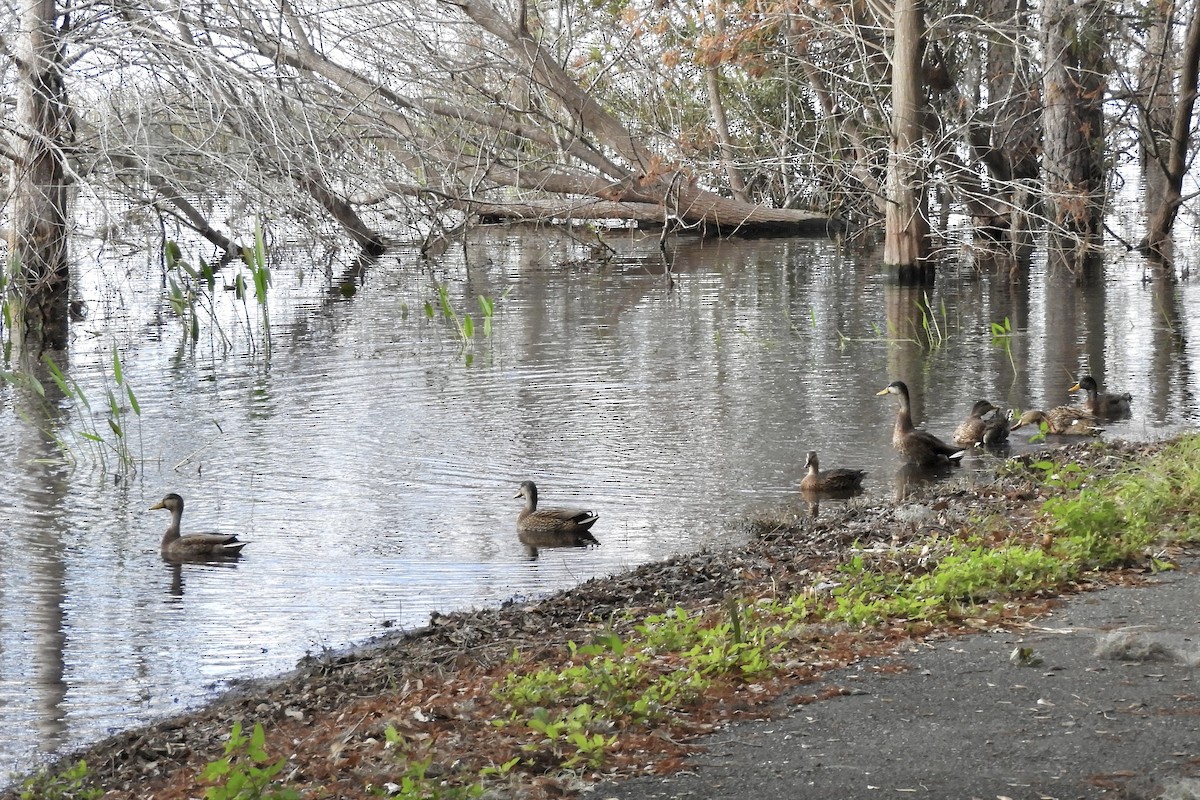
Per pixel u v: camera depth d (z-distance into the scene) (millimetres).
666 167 40125
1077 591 9344
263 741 6293
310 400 20750
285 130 24219
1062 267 38875
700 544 13039
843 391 20688
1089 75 41312
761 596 10398
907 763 6246
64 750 8508
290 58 27656
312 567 12594
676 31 43594
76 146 25469
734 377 21969
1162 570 9805
